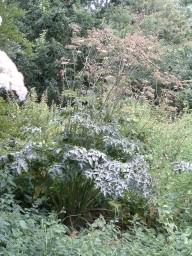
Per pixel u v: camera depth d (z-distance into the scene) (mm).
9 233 3385
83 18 10828
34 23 10414
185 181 4969
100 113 5180
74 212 4621
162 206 4586
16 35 3645
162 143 5727
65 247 3350
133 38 5914
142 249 3709
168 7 14031
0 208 3797
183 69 10984
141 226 4340
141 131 5906
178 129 6152
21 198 4555
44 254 3221
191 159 5520
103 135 4816
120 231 4293
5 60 3348
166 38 12789
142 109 6523
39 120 5770
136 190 4426
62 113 5285
